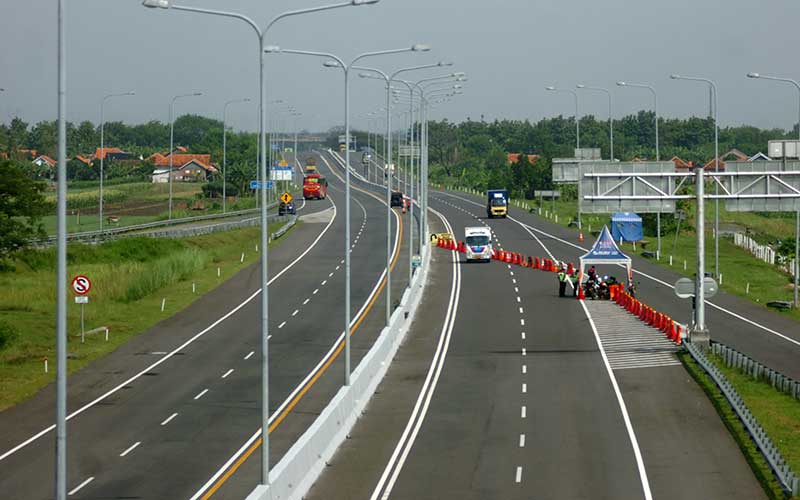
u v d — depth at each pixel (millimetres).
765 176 58031
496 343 62094
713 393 47188
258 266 97375
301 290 83688
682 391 48500
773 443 38156
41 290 74750
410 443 39812
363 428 42406
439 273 94500
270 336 64875
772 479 33656
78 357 58094
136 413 45375
